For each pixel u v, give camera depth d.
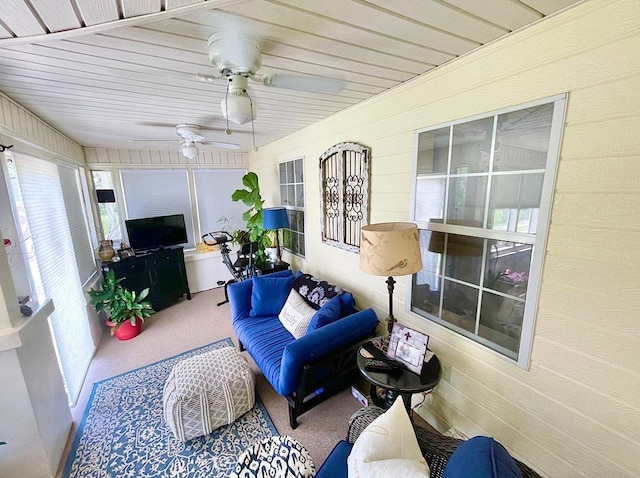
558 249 1.20
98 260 3.73
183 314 3.76
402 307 2.09
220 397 1.83
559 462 1.30
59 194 2.62
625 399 1.08
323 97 2.09
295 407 1.81
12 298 1.48
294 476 1.18
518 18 1.11
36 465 1.56
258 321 2.62
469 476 0.71
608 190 1.04
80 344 2.56
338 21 1.08
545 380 1.31
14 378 1.47
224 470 1.61
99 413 2.05
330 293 2.38
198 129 2.84
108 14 0.90
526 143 1.27
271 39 1.21
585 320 1.15
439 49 1.36
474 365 1.63
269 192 4.30
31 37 1.04
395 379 1.46
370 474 0.86
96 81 1.56
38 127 2.24
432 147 1.71
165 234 4.05
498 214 1.42
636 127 0.96
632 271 1.01
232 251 4.82
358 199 2.41
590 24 1.02
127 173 4.03
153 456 1.71
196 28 1.08
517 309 1.39
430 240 1.81
